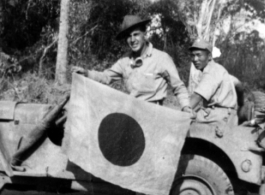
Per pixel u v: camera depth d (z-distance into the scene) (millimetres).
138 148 4699
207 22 15797
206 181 4957
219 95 5289
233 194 4980
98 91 4734
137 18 5027
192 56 5359
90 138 4668
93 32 15203
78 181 5035
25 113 5250
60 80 12203
